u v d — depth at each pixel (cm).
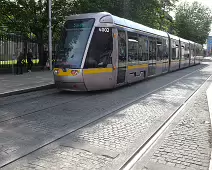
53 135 595
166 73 2305
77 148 517
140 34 1530
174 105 934
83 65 1118
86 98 1059
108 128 651
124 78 1340
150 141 565
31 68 2064
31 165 442
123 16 2577
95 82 1154
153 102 984
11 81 1433
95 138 577
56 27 2292
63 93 1185
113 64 1211
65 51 1173
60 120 721
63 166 438
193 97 1098
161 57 1966
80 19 1198
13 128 645
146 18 2780
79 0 2181
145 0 2600
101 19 1179
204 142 556
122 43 1295
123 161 461
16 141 555
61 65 1159
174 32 5906
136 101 1002
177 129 650
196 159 469
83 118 743
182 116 783
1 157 474
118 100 1018
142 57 1562
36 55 2216
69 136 589
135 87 1396
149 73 1698
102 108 873
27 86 1253
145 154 495
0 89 1155
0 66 1836
